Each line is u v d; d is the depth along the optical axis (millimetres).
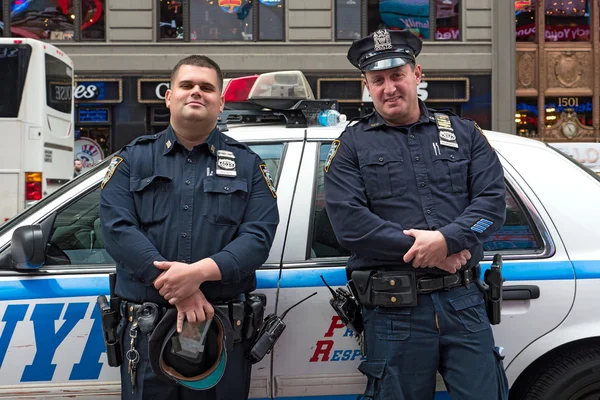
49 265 2381
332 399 2387
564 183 2508
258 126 2729
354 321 2221
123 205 2072
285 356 2361
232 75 12664
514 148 2588
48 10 12641
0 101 7824
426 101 12820
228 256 1996
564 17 13523
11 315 2303
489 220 2059
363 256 2133
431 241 1970
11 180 7816
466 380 2059
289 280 2365
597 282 2361
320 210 2471
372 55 2191
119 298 2123
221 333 2000
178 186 2102
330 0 12641
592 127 13602
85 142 12641
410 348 2090
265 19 12812
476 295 2146
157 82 12555
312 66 12656
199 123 2094
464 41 12805
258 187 2186
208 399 2119
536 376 2402
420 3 12914
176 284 1910
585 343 2391
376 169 2164
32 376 2318
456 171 2170
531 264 2387
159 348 1961
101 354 2336
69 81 9180
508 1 12664
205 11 12750
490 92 12859
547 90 13562
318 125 2717
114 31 12500
